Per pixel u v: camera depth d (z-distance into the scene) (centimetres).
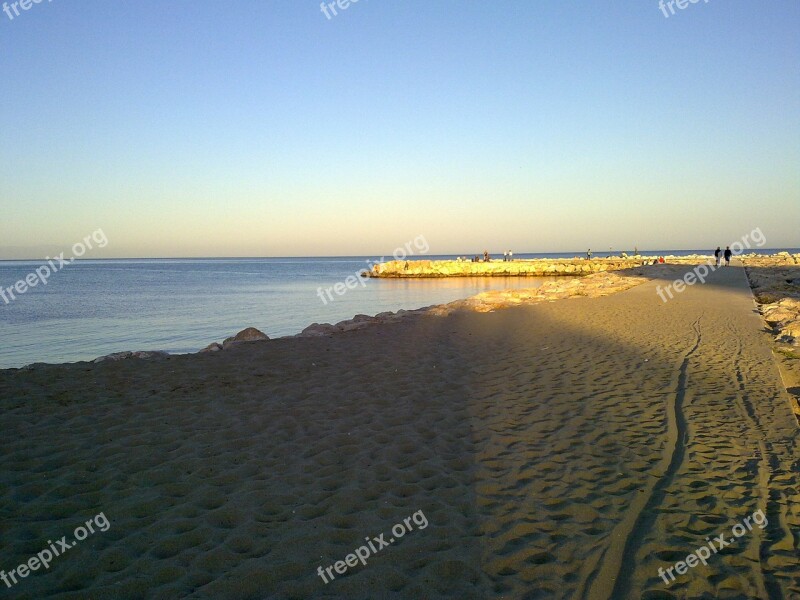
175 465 541
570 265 6091
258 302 3291
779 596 338
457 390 812
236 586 354
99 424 659
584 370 919
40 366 995
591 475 513
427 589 351
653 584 352
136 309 2884
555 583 355
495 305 1911
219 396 783
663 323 1423
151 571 370
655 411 693
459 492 484
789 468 518
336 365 982
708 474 508
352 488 492
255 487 495
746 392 767
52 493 481
